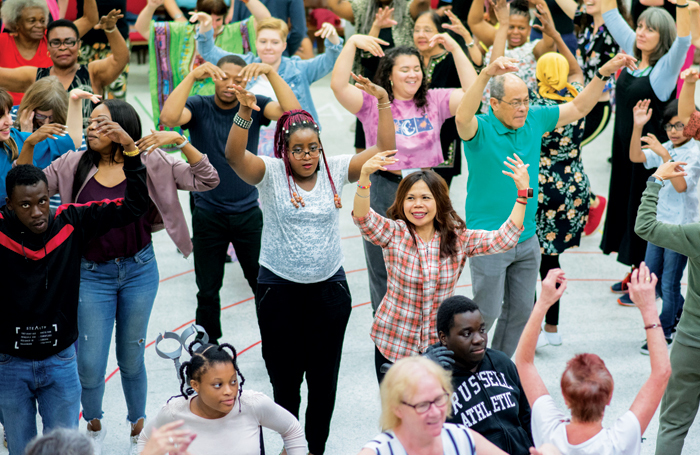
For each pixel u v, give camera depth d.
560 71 5.43
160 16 11.73
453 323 3.15
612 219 6.02
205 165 4.04
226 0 8.44
